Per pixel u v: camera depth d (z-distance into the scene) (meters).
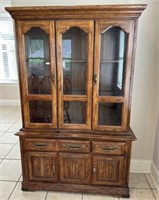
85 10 1.63
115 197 2.00
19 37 1.77
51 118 1.95
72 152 1.94
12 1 2.07
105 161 1.93
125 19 1.66
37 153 1.98
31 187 2.06
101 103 1.86
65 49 1.80
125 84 1.80
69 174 2.01
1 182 2.22
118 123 1.91
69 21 1.70
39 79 1.90
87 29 1.70
